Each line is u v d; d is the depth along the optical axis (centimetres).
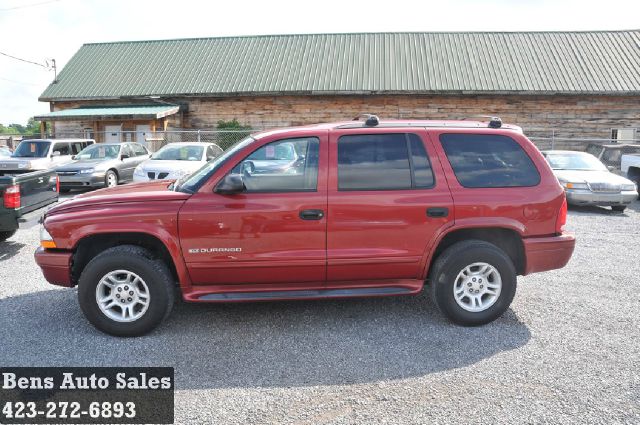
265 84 2055
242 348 380
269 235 395
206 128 2109
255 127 2078
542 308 467
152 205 394
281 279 408
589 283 547
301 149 408
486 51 2155
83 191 1323
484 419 284
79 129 2162
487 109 1966
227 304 475
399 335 404
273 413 293
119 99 2116
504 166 421
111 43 2511
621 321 434
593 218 996
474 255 407
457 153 418
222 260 396
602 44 2148
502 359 360
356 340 394
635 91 1834
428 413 290
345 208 397
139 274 390
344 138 411
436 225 405
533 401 303
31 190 683
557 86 1892
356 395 312
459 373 340
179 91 2077
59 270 401
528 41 2214
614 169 1352
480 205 407
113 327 395
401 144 414
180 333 408
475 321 416
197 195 397
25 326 422
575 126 1938
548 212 417
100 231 388
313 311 457
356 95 2002
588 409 293
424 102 1984
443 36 2295
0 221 630
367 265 407
